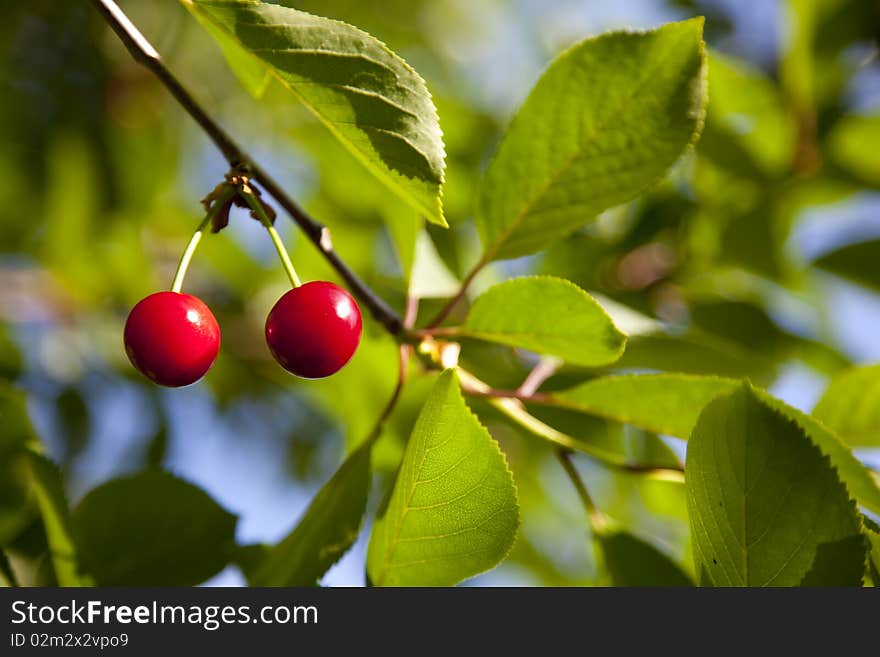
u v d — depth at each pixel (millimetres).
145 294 674
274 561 518
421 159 490
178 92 505
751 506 477
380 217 631
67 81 667
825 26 607
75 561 516
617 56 516
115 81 674
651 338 575
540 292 508
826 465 474
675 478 530
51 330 664
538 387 583
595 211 526
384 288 615
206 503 531
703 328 606
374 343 604
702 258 615
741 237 604
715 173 616
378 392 612
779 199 613
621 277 616
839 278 608
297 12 486
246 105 680
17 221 669
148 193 677
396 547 490
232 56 518
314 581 507
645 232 617
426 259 586
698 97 516
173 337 502
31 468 515
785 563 477
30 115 663
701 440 479
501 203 528
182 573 527
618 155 521
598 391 519
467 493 486
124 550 526
